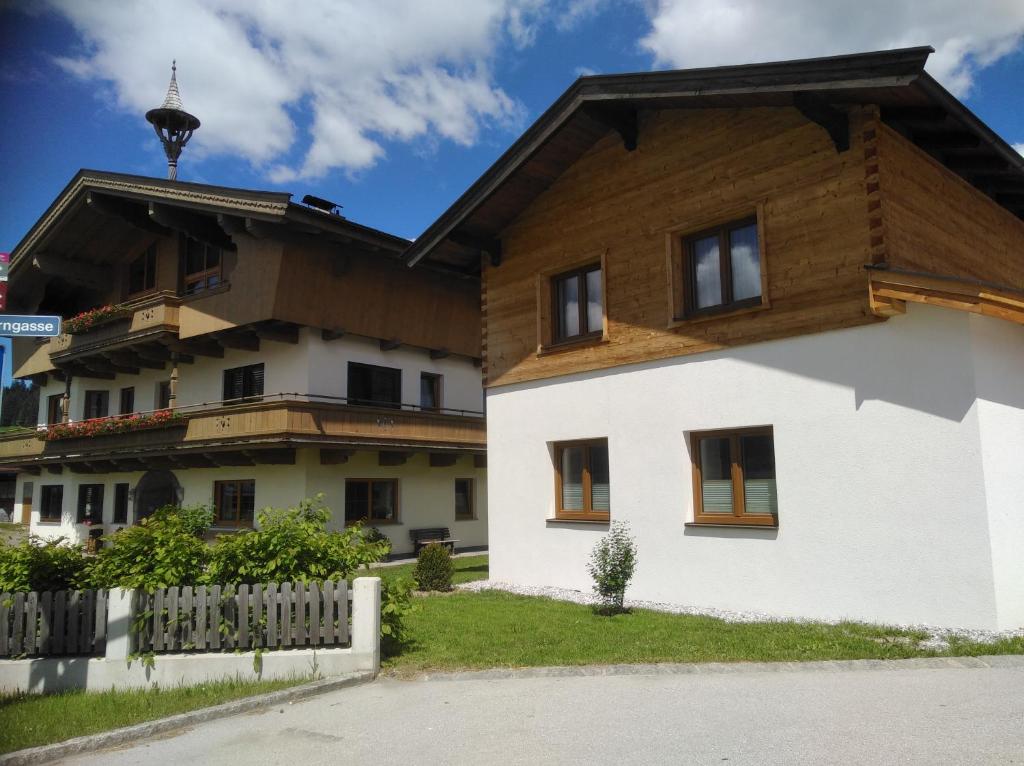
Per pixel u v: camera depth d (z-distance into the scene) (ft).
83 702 21.06
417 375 72.74
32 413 189.06
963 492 25.75
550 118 36.19
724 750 15.69
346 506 65.51
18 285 84.07
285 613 23.17
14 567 24.38
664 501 34.58
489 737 17.15
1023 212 38.99
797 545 29.78
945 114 27.86
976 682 19.94
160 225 74.64
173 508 27.86
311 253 60.54
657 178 36.14
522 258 42.57
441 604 34.60
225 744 17.49
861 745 15.58
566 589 38.47
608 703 19.38
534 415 40.96
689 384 34.01
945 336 26.45
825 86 26.68
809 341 30.04
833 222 29.53
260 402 61.16
